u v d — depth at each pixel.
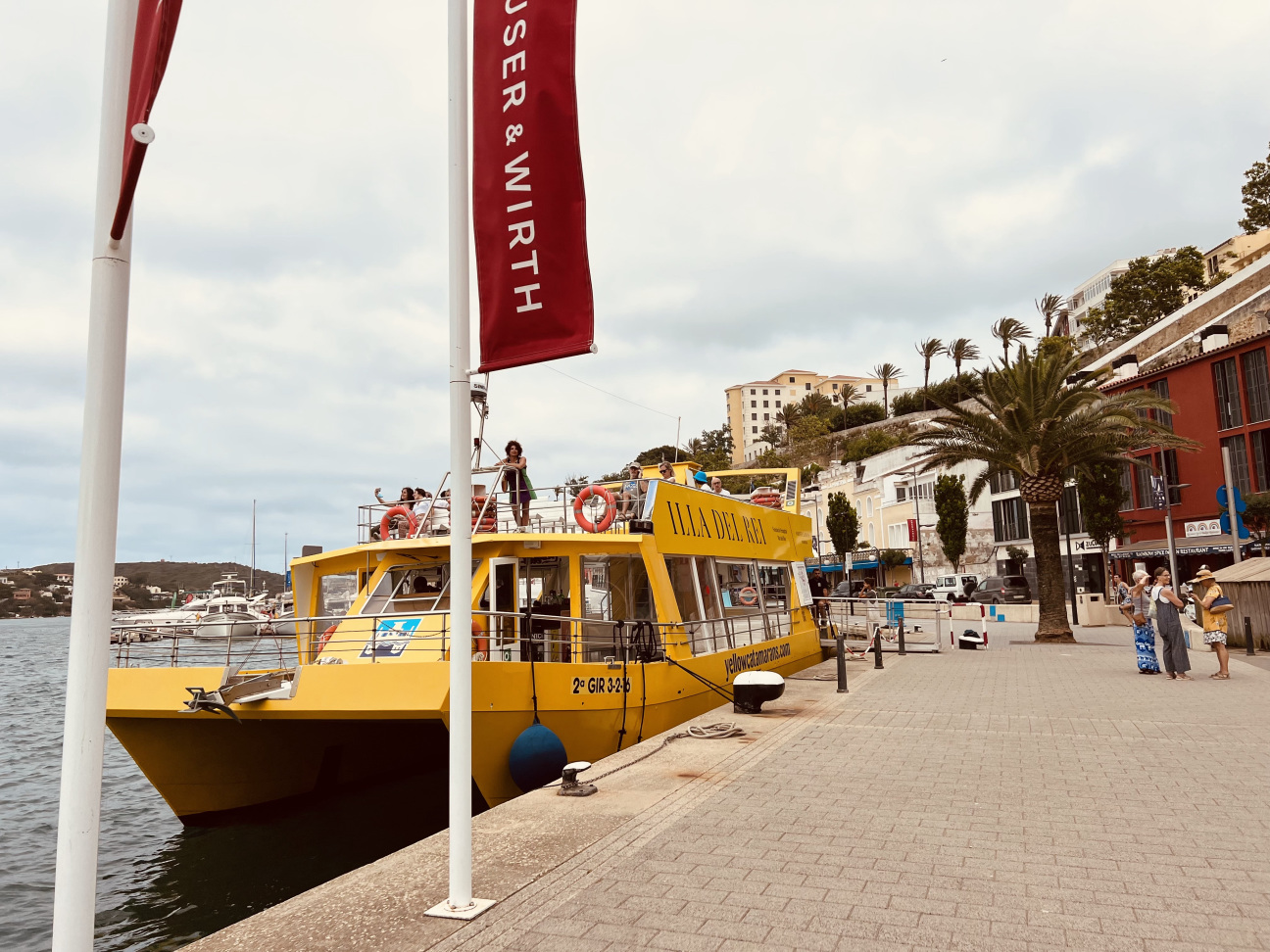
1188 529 38.84
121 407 3.89
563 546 11.40
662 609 11.85
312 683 9.27
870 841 6.17
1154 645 16.94
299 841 10.80
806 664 18.72
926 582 56.66
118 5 4.08
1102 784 7.88
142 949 8.17
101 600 3.72
